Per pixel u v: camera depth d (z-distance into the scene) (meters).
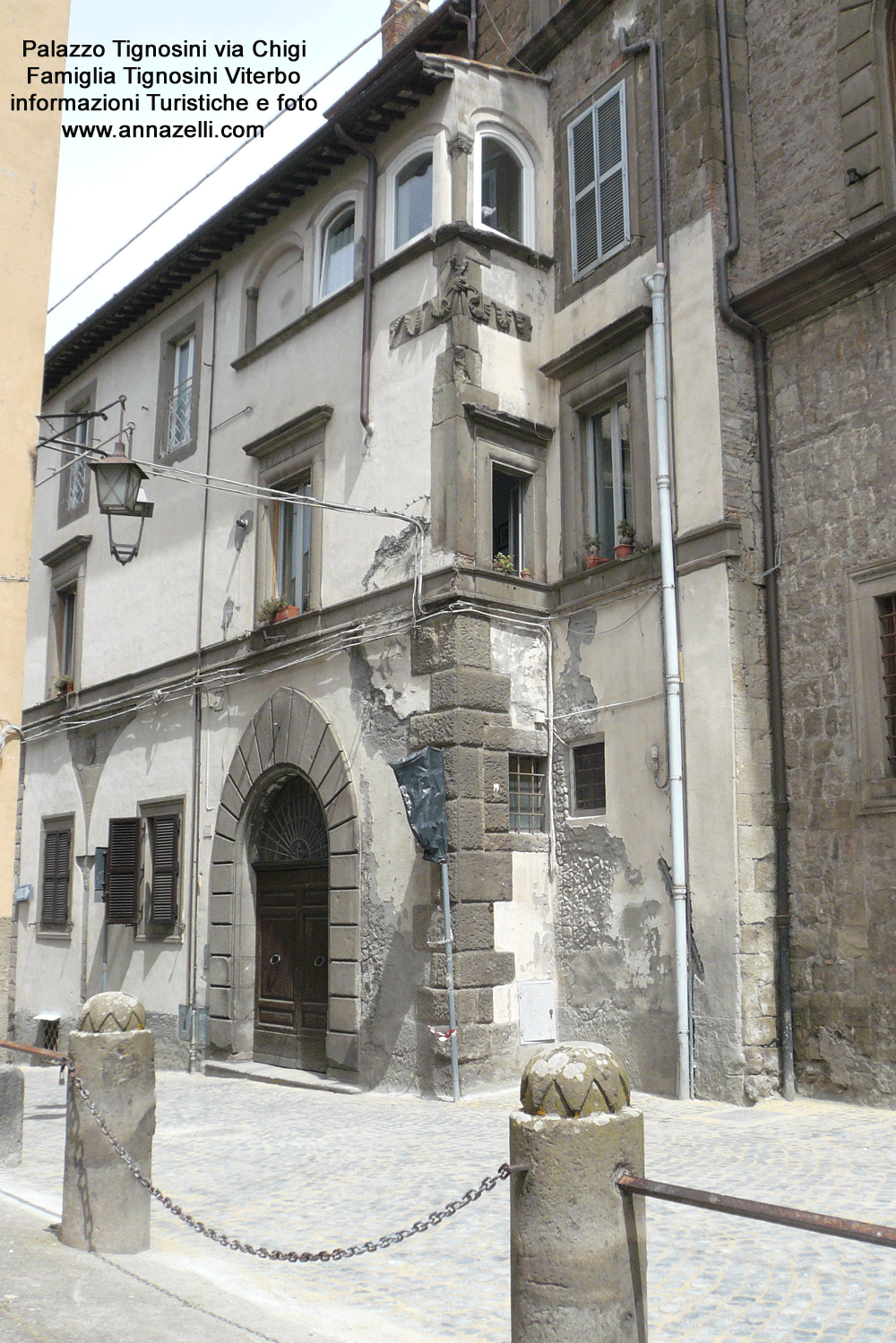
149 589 17.22
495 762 11.60
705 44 11.47
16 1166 7.86
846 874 9.74
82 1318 4.66
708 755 10.38
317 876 13.46
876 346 10.06
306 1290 5.16
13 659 9.11
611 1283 3.38
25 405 9.51
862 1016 9.47
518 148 13.34
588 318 12.55
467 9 14.84
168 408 17.62
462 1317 4.74
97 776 17.83
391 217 13.46
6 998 8.53
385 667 12.42
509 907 11.52
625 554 11.64
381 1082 11.61
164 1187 7.26
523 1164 3.50
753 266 11.17
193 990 14.79
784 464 10.72
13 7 9.89
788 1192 6.41
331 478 13.74
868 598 9.87
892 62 10.38
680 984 10.20
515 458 12.52
